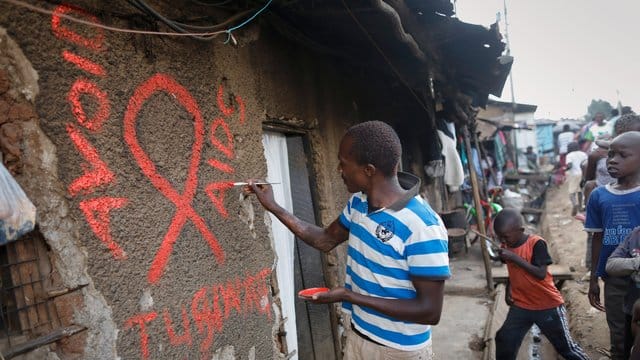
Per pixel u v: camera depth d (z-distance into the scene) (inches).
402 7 115.0
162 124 76.3
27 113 56.2
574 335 195.6
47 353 58.7
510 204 466.3
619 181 125.2
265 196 90.2
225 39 95.9
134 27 72.0
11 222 46.4
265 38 113.7
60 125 59.6
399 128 264.4
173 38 80.6
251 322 95.9
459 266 283.7
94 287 61.7
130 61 70.9
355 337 74.2
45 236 57.1
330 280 149.3
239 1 97.4
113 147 66.7
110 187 65.6
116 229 65.7
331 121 156.5
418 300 63.7
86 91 63.4
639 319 92.4
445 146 282.2
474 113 322.0
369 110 202.7
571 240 356.8
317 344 141.1
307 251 142.8
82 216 61.2
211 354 82.4
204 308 81.6
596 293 134.3
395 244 65.4
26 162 56.1
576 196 421.7
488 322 184.1
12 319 57.7
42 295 59.0
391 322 68.5
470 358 155.7
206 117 87.6
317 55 146.3
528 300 137.3
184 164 80.4
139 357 67.3
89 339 60.8
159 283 72.2
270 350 102.4
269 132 123.6
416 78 165.8
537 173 709.9
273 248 107.4
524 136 952.9
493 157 625.6
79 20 57.8
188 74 83.6
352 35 132.5
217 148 90.2
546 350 191.5
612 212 123.3
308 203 143.1
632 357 93.4
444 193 378.6
